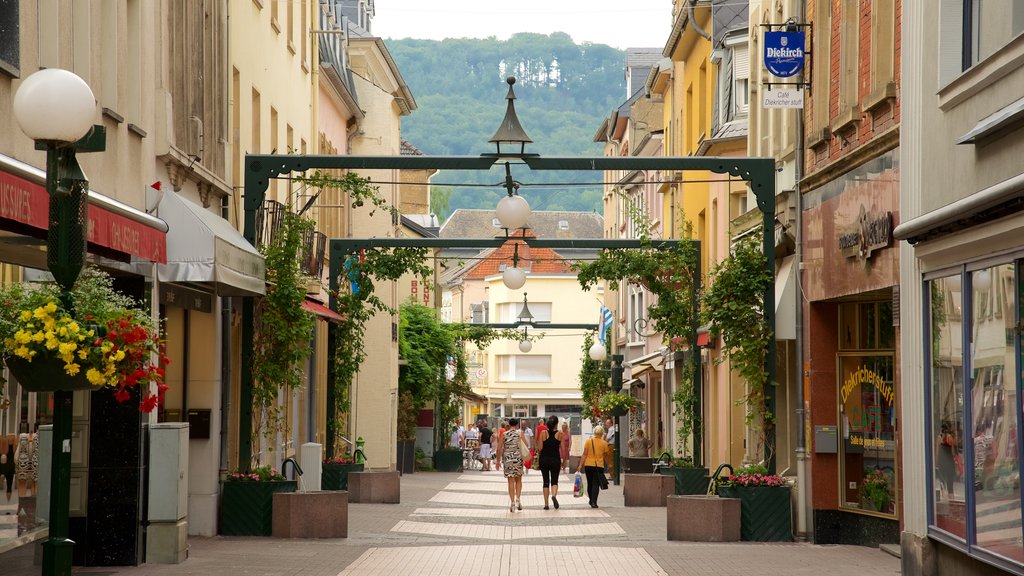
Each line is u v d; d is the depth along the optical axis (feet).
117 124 46.24
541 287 296.92
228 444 66.95
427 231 189.67
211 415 60.29
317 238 89.86
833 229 58.23
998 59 36.96
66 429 28.68
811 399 61.36
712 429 103.86
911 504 45.91
